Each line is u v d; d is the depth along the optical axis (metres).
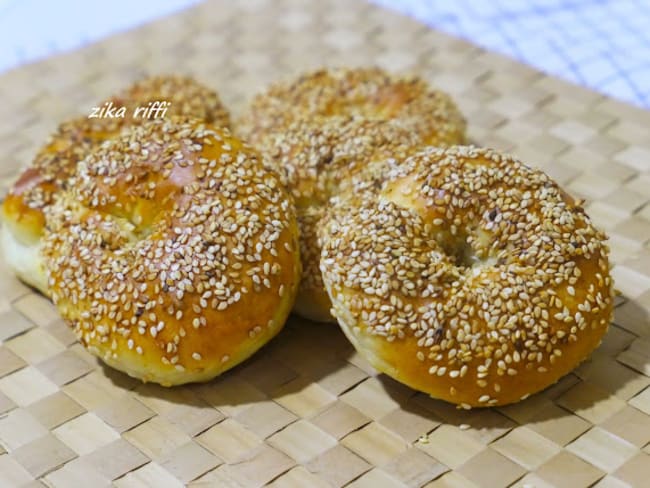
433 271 0.29
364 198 0.32
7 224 0.35
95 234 0.32
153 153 0.32
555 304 0.29
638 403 0.30
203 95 0.41
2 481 0.28
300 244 0.33
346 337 0.33
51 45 0.51
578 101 0.43
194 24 0.52
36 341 0.34
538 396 0.30
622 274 0.34
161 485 0.28
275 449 0.29
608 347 0.32
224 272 0.30
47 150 0.37
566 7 0.51
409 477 0.28
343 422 0.30
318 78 0.41
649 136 0.41
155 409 0.31
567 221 0.30
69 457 0.29
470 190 0.30
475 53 0.48
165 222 0.31
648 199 0.38
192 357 0.30
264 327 0.31
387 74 0.41
